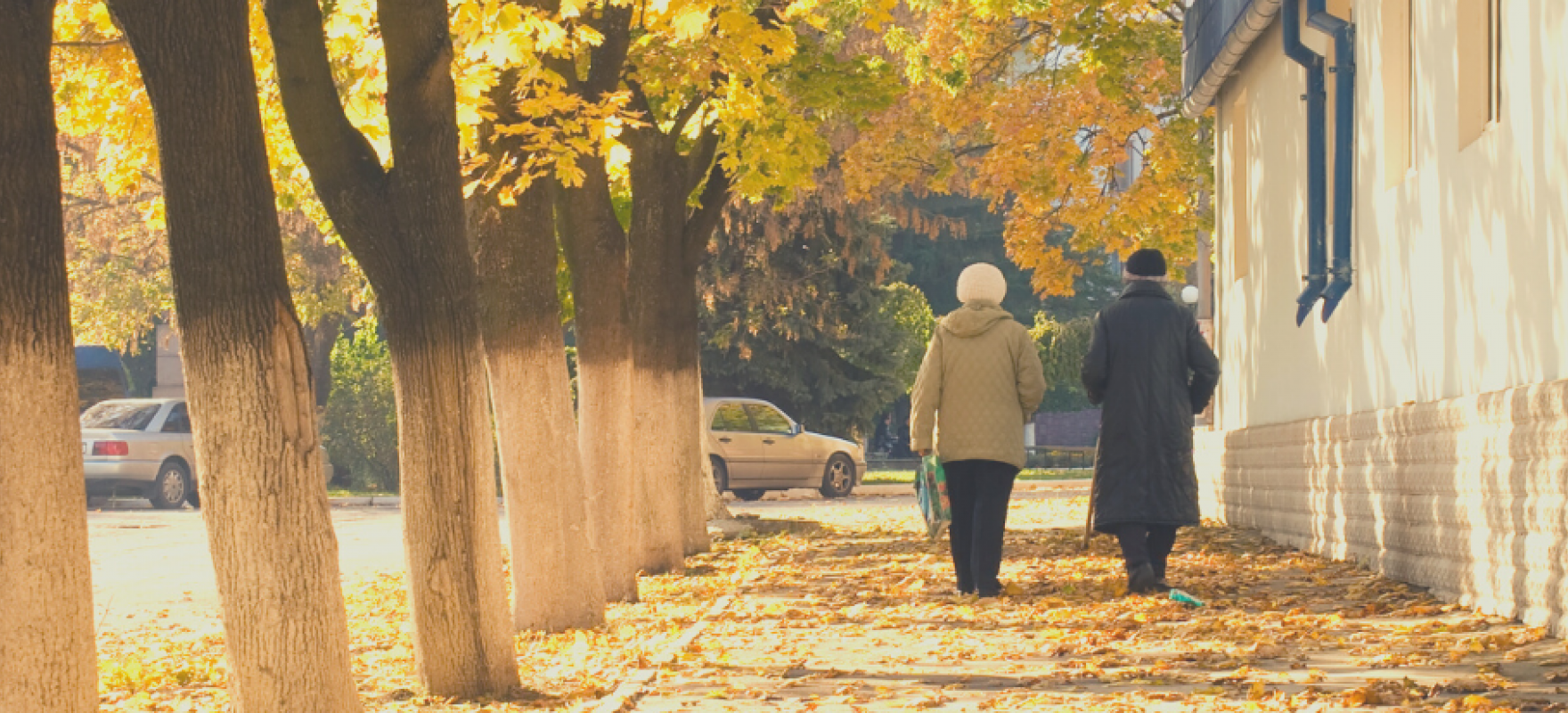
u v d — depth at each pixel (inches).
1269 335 914.7
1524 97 485.1
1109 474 624.1
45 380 312.3
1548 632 437.4
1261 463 908.6
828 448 1873.8
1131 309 630.5
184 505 1833.2
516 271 629.9
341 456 2343.8
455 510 484.7
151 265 2551.7
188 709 510.6
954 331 652.7
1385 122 653.9
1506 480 482.3
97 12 677.3
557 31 575.8
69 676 315.0
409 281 475.5
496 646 491.8
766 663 513.7
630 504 827.4
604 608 660.7
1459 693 364.8
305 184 821.2
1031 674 453.4
